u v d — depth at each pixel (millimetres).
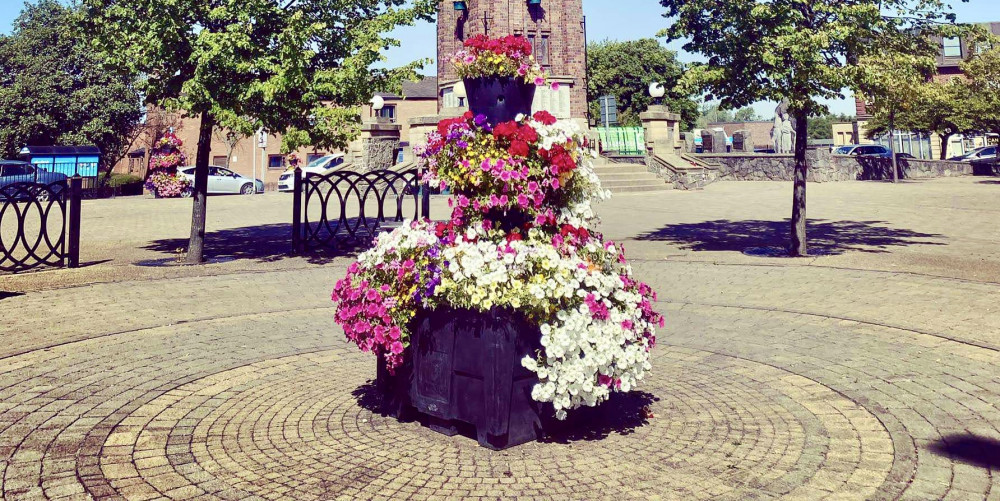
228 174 34281
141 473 3869
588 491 3643
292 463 4047
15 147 39594
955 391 5148
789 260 11570
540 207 4855
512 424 4316
